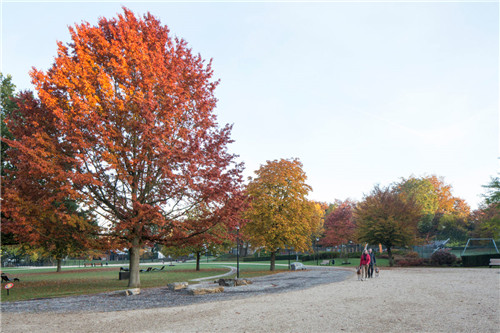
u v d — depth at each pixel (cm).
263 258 7750
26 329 925
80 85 1748
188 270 4291
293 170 3975
